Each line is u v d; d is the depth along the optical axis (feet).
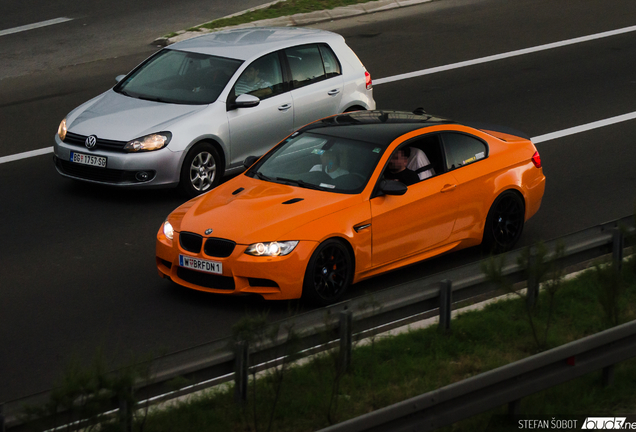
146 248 98.84
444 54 200.44
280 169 91.40
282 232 80.43
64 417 51.06
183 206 89.35
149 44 202.59
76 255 96.27
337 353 62.90
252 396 61.31
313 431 57.88
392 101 166.30
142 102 118.93
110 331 76.79
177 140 111.96
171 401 60.08
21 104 162.30
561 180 123.95
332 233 82.02
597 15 237.04
